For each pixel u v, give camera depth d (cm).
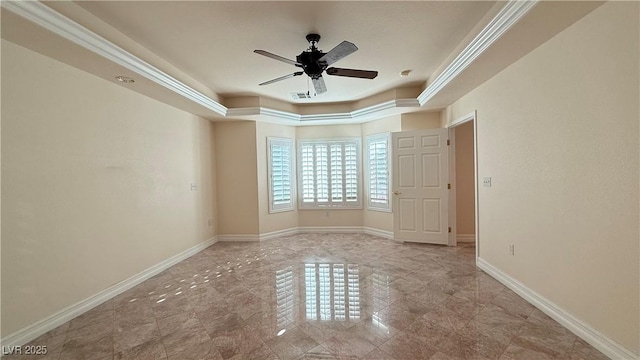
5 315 209
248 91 454
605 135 181
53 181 244
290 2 223
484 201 337
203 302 279
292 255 430
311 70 276
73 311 255
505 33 213
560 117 217
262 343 209
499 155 301
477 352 192
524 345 198
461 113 389
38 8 183
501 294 280
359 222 582
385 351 196
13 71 216
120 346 209
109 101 301
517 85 266
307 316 246
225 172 530
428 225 475
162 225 379
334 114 531
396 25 261
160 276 355
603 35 179
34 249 228
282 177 566
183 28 257
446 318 237
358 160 579
